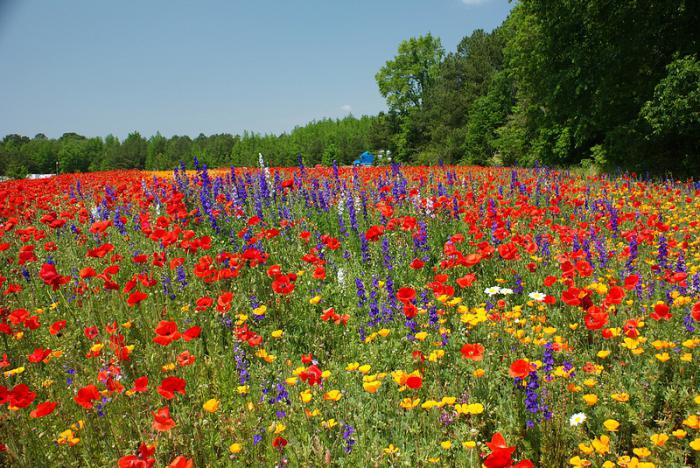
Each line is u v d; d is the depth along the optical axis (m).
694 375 3.50
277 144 115.50
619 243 6.44
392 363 4.11
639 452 2.64
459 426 3.17
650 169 19.70
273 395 3.57
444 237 7.63
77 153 105.06
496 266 5.86
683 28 19.78
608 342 4.01
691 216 8.61
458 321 4.62
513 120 39.31
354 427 3.17
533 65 26.84
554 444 2.89
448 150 52.53
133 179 18.50
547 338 3.93
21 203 10.29
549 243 6.56
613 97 21.30
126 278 6.33
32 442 3.08
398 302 4.80
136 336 4.72
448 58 66.50
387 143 72.62
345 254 6.61
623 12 20.06
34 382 3.92
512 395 3.43
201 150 113.31
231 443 3.16
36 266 6.60
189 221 7.93
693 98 16.55
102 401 3.27
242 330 3.82
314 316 5.07
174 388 2.80
